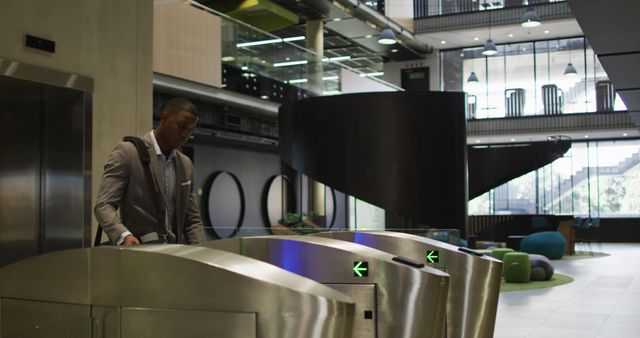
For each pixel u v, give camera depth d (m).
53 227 5.97
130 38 6.59
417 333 3.27
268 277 2.14
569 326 8.09
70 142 6.01
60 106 6.04
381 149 9.37
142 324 2.26
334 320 2.06
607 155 29.12
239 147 16.27
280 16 20.58
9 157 5.77
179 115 3.54
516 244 22.34
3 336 1.95
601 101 26.28
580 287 12.51
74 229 5.93
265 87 14.68
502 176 17.39
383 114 9.39
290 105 10.19
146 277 2.26
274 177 17.61
